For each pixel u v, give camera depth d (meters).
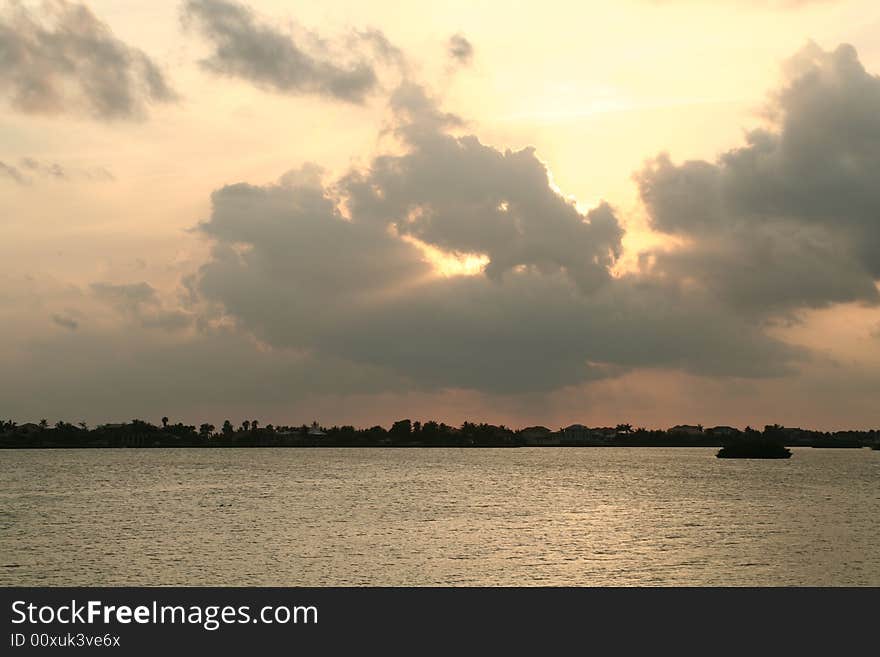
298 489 179.00
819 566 75.06
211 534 96.44
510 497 154.75
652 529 101.31
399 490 175.75
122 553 81.62
